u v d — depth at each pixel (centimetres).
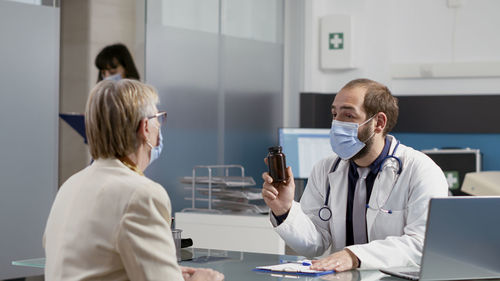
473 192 338
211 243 345
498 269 175
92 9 427
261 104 537
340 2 567
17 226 348
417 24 569
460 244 170
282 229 222
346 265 189
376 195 225
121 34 436
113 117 147
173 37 463
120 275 140
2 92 341
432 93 564
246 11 522
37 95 355
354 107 222
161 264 140
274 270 184
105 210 140
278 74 554
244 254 219
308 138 467
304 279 173
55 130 364
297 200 451
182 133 469
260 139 536
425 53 568
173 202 462
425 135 561
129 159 153
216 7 496
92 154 151
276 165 217
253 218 332
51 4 361
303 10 564
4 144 342
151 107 154
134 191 140
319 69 569
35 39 354
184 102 471
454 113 550
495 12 548
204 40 487
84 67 427
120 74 434
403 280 175
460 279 172
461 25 557
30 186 354
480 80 552
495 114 540
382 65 558
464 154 507
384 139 231
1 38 340
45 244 154
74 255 141
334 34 559
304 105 553
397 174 224
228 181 355
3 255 343
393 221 223
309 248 228
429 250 167
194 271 174
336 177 237
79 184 148
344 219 232
